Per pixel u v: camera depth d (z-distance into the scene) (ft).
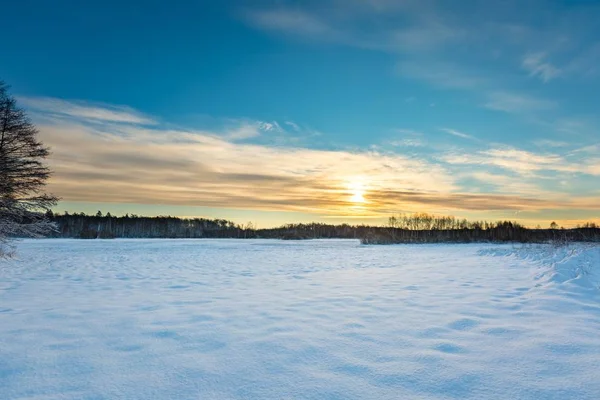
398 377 10.30
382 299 22.20
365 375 10.47
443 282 29.07
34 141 59.00
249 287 28.78
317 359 11.80
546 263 35.06
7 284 31.09
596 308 17.85
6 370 10.87
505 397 9.01
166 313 18.74
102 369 10.99
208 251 98.58
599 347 12.34
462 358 11.66
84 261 59.62
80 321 16.99
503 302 19.95
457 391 9.37
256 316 17.94
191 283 31.65
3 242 56.65
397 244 175.94
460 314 17.56
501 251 60.85
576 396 8.98
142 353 12.46
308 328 15.58
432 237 206.08
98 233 267.39
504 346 12.70
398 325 15.85
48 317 17.80
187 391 9.50
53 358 11.93
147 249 106.52
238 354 12.33
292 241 234.79
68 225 293.02
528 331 14.34
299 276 37.09
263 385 9.86
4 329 15.53
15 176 57.52
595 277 24.31
